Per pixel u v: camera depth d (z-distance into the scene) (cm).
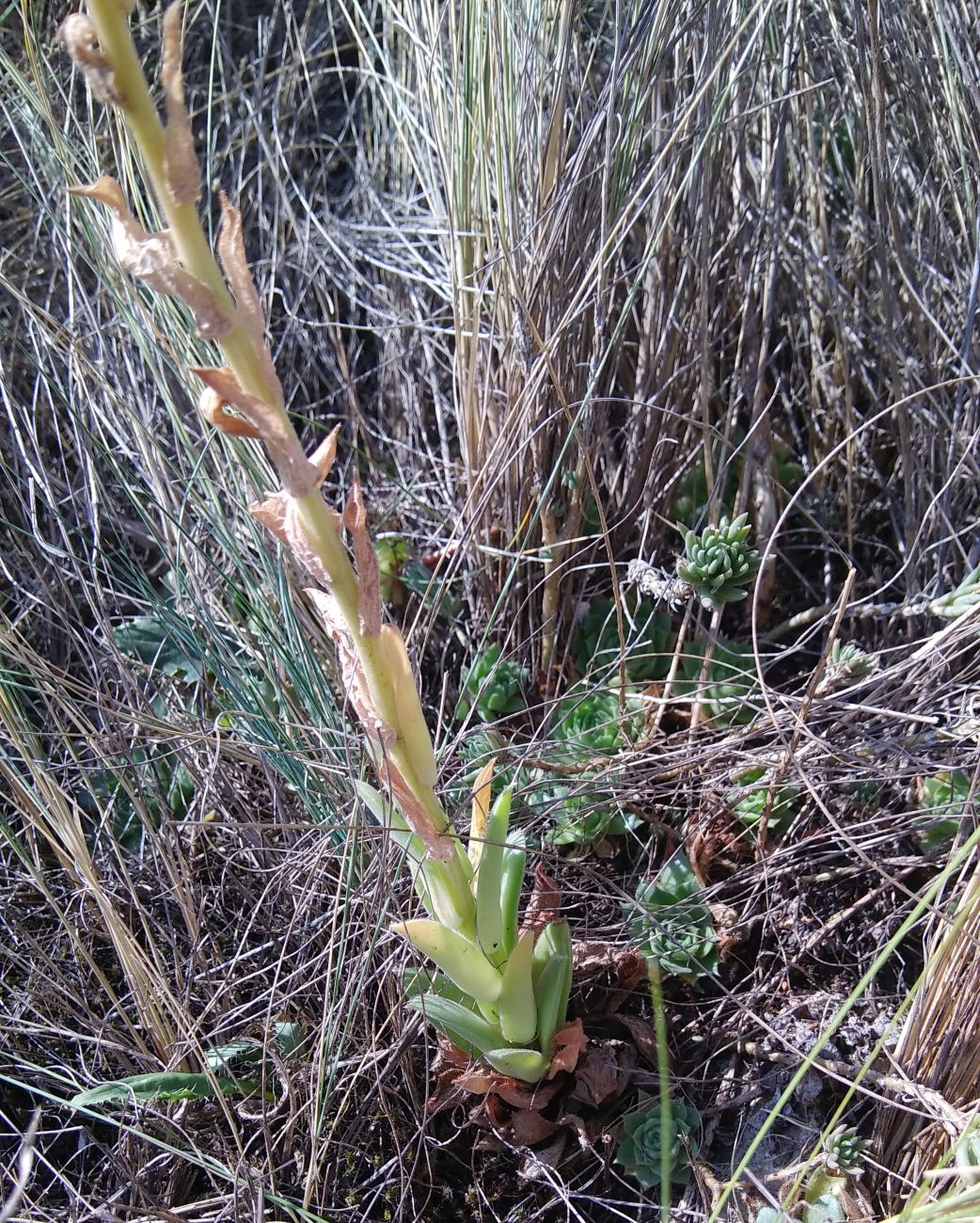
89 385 44
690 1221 31
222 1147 33
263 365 20
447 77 43
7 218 56
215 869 39
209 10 59
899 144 44
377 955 34
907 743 37
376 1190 32
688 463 47
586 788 37
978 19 43
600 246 37
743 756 37
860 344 47
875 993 35
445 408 51
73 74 45
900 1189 29
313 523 21
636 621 43
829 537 42
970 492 44
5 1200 32
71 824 33
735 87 40
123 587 46
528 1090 32
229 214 19
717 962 35
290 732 37
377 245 57
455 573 46
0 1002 36
